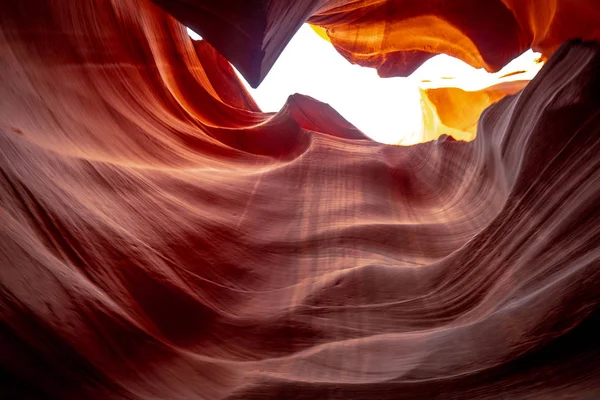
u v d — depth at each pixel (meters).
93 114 8.35
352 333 5.20
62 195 5.17
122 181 6.92
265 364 4.64
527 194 5.60
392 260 7.20
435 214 9.06
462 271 5.70
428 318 5.27
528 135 6.25
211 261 6.66
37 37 7.80
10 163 4.70
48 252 4.24
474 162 9.27
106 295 4.48
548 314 3.62
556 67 6.95
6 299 3.32
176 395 3.80
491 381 3.49
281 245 7.64
